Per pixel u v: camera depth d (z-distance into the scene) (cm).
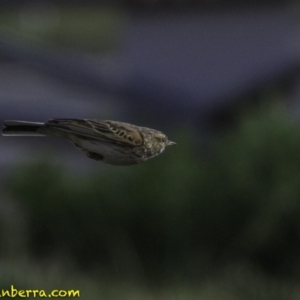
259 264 2900
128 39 4228
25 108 3756
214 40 4125
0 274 2311
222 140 3231
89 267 2883
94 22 5347
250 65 4034
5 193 3216
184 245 2934
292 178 2933
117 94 3844
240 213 2942
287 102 3822
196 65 4084
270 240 2888
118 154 1036
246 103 3900
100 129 1023
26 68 3894
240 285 2594
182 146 3164
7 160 3612
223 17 4112
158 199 2975
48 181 3097
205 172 3047
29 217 3042
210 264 2862
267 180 2962
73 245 2994
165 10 4122
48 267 2588
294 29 4094
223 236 2945
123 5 4119
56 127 1002
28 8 4066
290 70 3962
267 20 4084
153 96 3816
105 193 3034
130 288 2584
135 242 2972
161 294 2564
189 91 3953
